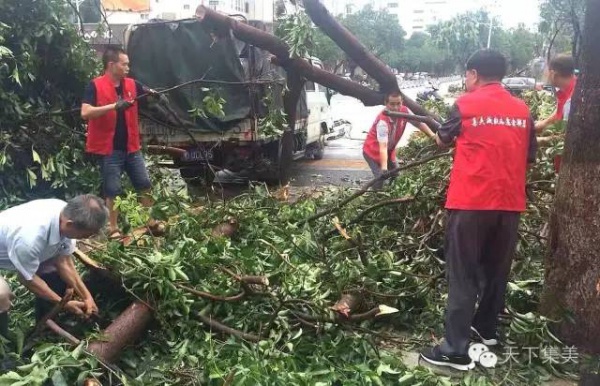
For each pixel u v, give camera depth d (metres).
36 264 3.14
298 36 5.56
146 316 3.49
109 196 5.45
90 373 2.88
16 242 3.07
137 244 4.22
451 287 3.56
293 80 6.12
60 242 3.24
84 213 3.04
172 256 3.78
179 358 3.31
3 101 5.91
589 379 3.44
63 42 6.62
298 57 5.76
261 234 4.96
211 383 3.07
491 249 3.63
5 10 6.06
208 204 5.45
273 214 5.59
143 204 5.66
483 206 3.42
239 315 3.81
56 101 6.69
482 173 3.42
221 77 8.25
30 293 3.92
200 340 3.54
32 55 6.18
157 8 33.31
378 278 4.30
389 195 5.53
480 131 3.43
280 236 4.96
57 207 3.21
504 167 3.42
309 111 11.80
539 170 4.93
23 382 2.64
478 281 3.62
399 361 3.38
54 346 2.95
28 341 3.32
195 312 3.67
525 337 3.74
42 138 6.32
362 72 6.61
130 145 5.50
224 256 4.15
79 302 3.41
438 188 5.10
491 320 3.78
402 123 6.44
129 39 8.22
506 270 3.66
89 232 3.11
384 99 6.20
